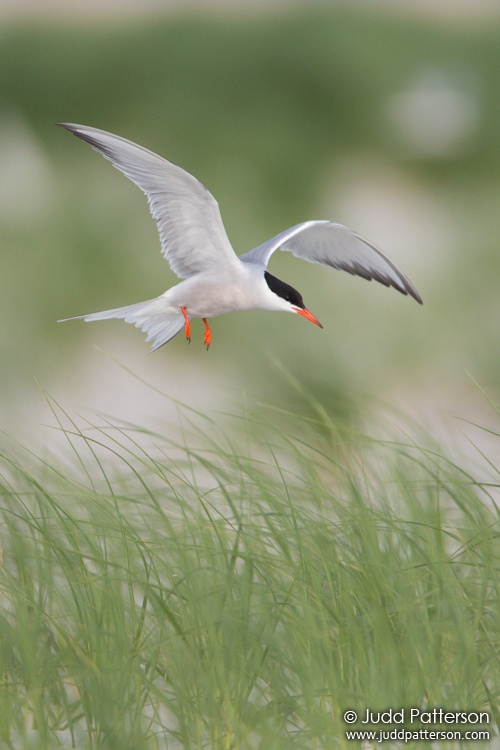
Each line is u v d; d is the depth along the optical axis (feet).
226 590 21.35
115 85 101.24
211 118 93.66
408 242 73.20
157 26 112.78
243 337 50.55
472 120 95.96
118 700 20.48
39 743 20.11
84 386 48.93
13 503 25.96
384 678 20.92
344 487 26.58
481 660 21.99
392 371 49.01
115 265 63.41
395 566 23.36
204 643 21.79
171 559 24.34
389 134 93.66
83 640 21.88
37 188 74.28
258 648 21.08
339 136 92.68
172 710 20.45
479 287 60.44
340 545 23.81
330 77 98.84
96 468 31.37
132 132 94.53
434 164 89.04
